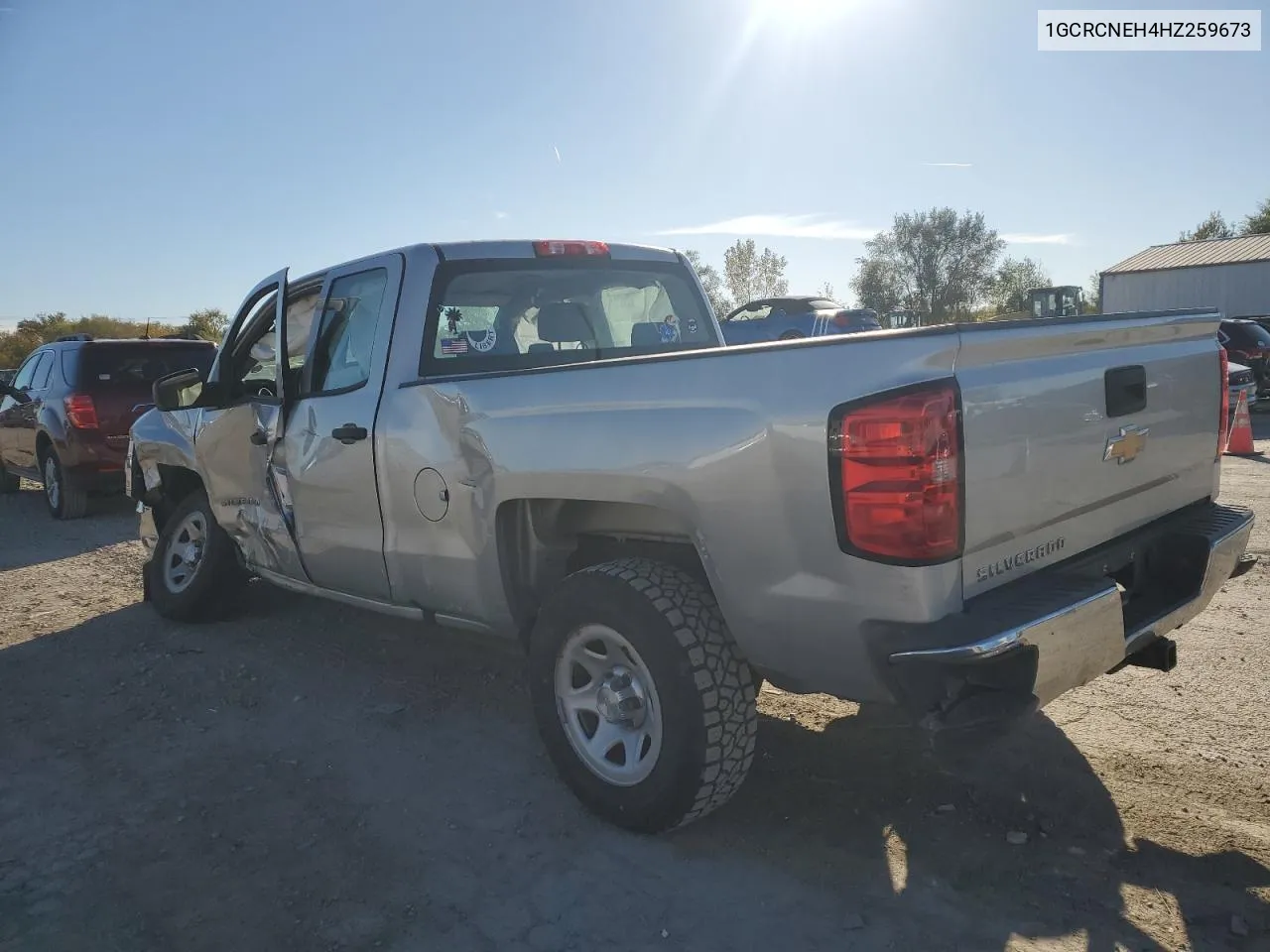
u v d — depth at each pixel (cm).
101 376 952
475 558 357
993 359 263
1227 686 420
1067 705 406
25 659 519
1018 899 274
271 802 350
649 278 489
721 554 282
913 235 5481
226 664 498
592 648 327
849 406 253
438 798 349
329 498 421
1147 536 332
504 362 418
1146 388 322
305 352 462
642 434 296
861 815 323
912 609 249
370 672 480
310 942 268
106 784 369
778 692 432
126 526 932
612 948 261
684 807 298
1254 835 301
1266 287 3819
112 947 268
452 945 265
